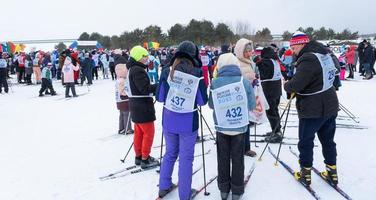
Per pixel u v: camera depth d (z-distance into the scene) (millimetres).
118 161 5305
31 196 4160
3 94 14406
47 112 9930
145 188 4270
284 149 5480
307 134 3891
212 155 5320
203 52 12359
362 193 3885
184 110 3625
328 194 3875
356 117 7617
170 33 49156
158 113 9016
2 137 7082
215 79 3719
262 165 4816
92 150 5934
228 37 46375
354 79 15742
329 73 3705
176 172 4680
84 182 4523
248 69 4980
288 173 4523
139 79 4398
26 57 18406
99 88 15570
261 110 5117
